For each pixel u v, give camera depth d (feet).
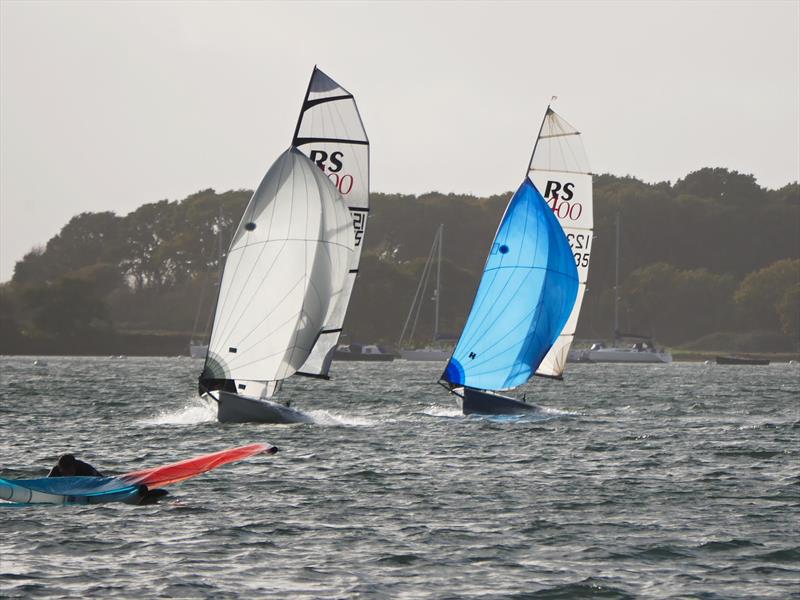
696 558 223.10
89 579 202.90
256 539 234.58
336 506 272.92
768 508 275.80
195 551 223.30
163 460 363.15
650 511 270.87
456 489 301.43
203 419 500.74
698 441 433.48
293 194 460.96
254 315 461.78
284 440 412.16
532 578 208.03
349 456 367.86
